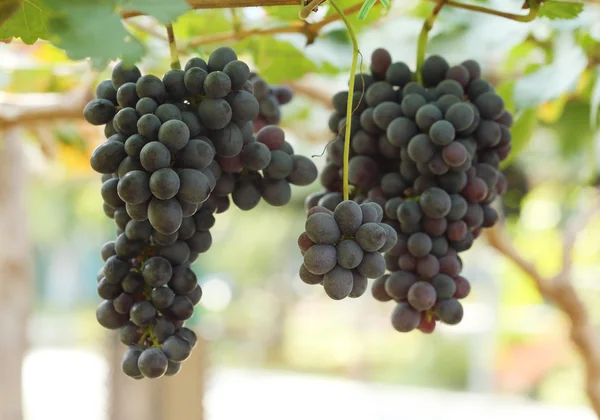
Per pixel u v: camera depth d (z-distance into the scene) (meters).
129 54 0.69
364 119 0.85
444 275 0.84
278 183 0.82
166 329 0.79
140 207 0.75
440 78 0.87
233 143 0.76
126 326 0.80
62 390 4.24
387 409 4.09
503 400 4.12
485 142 0.84
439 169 0.82
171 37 0.79
